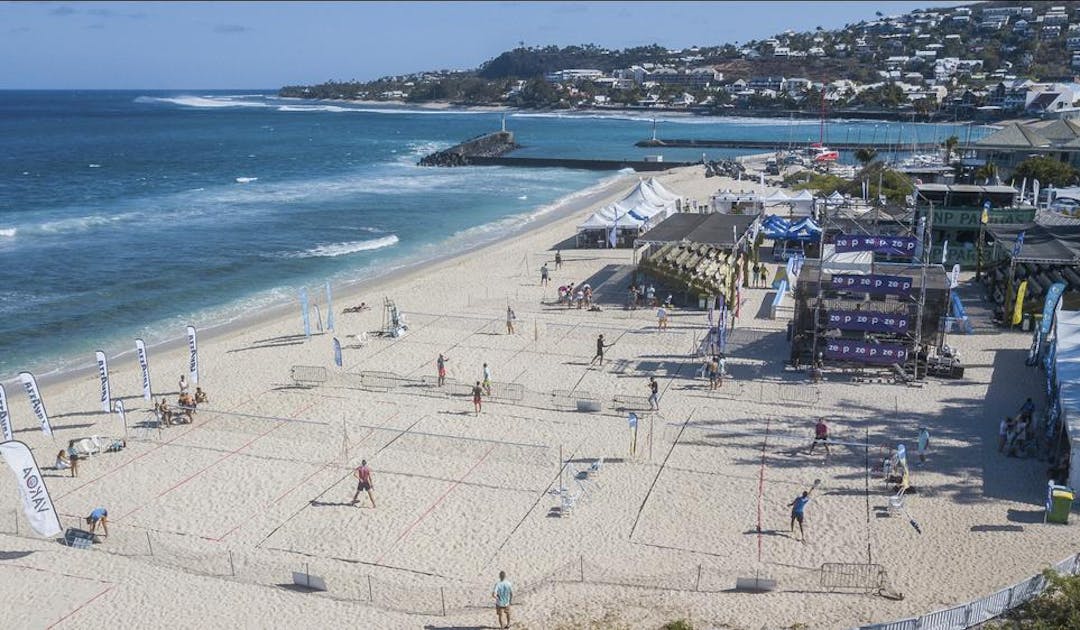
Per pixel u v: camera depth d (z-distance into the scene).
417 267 60.34
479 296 50.31
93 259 61.75
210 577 21.38
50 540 23.27
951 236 52.66
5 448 21.80
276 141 190.12
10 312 48.28
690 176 115.88
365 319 45.78
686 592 20.11
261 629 19.27
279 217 81.81
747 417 30.83
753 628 18.52
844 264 38.66
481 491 25.70
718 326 38.75
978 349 37.59
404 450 28.66
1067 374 27.81
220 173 123.06
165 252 64.56
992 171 81.56
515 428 30.45
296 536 23.25
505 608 18.89
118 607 20.17
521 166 137.75
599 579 20.80
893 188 77.38
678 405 32.12
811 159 133.62
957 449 27.67
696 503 24.62
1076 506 23.53
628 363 37.25
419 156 155.62
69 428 31.41
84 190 101.44
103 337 44.31
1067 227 46.44
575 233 71.44
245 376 36.78
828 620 18.75
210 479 26.84
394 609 19.88
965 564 20.94
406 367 37.41
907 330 33.91
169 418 31.17
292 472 27.25
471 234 73.69
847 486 25.39
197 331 45.12
